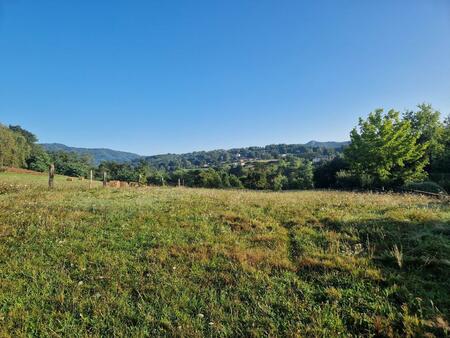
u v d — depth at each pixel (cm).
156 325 485
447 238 709
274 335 448
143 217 1027
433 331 429
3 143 7188
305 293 548
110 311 521
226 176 7750
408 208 1073
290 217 1030
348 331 448
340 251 717
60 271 653
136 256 719
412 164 3684
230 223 966
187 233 870
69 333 470
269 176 8050
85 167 9675
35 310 525
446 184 2944
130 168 10712
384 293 526
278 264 654
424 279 560
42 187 1984
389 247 707
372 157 3562
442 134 4556
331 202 1302
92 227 923
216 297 554
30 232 884
